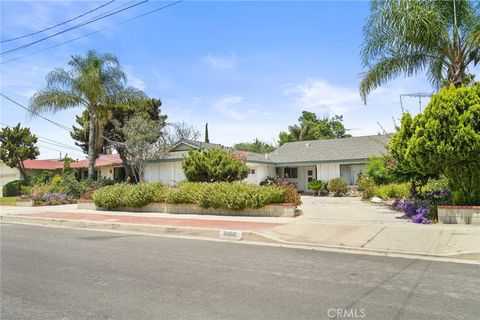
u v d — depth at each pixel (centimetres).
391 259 745
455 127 997
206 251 853
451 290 532
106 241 1018
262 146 5119
